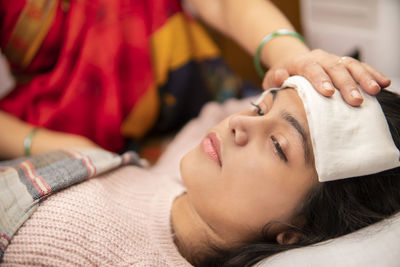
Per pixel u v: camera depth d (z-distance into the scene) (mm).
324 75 667
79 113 1100
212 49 1308
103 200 757
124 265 709
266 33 982
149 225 801
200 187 767
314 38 1686
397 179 714
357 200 718
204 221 801
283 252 724
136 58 1146
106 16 1117
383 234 703
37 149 1014
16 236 667
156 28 1182
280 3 1483
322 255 685
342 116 641
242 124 720
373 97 669
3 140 1010
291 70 774
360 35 1623
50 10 1066
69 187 750
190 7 1392
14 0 1026
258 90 1429
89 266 686
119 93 1123
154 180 940
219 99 1324
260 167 708
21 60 1104
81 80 1091
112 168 877
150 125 1228
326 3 1663
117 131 1129
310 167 695
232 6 1083
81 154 854
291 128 691
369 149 632
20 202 693
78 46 1109
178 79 1215
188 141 1132
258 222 743
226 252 798
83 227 701
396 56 1598
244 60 1515
